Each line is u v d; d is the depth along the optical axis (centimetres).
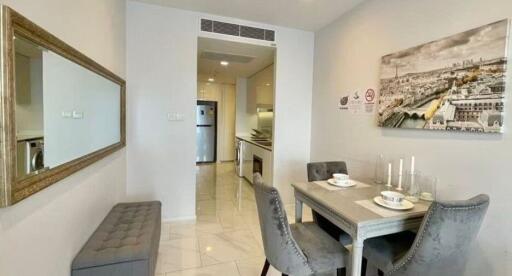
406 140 234
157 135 315
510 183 162
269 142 499
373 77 273
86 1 175
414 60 222
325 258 166
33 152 112
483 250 178
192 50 321
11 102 95
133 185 310
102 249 162
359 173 294
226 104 786
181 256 244
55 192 133
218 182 534
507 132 163
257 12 320
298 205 227
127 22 295
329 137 350
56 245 134
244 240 279
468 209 132
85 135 173
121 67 275
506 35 162
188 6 306
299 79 382
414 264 144
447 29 198
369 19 279
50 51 127
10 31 94
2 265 94
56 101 133
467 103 182
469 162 184
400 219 159
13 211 100
